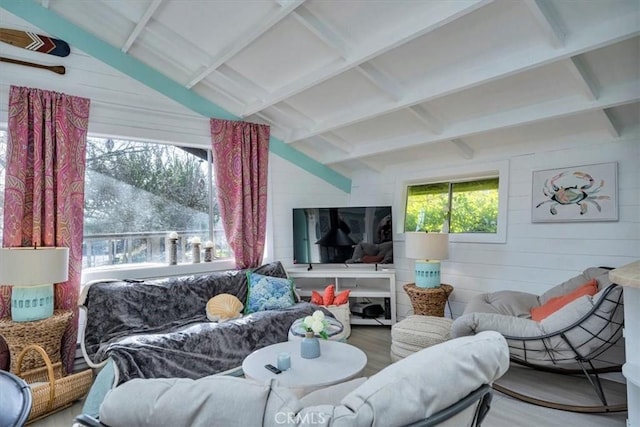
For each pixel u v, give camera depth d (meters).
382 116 3.75
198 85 4.01
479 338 1.20
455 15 2.20
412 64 2.91
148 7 3.00
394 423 0.95
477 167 3.98
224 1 2.78
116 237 3.57
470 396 1.09
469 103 3.24
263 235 4.28
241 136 4.18
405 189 4.79
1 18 2.96
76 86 3.28
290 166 4.73
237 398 0.93
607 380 2.89
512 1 2.17
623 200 3.01
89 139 3.45
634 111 2.86
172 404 0.94
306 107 3.98
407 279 4.62
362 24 2.61
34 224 2.93
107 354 2.42
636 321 1.77
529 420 2.31
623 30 2.04
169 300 3.23
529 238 3.54
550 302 2.91
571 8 2.11
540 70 2.67
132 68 3.60
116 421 0.98
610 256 3.06
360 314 4.48
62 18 3.22
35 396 2.37
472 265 3.97
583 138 3.23
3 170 3.07
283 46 3.10
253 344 2.97
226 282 3.63
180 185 3.98
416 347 2.95
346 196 5.29
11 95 2.90
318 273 4.37
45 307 2.70
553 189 3.38
